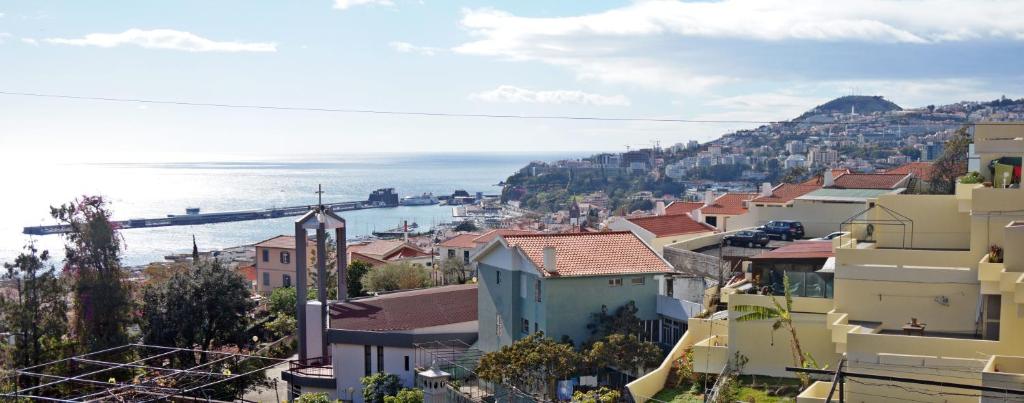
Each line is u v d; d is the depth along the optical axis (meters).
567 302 42.50
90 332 53.75
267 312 76.94
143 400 36.81
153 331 57.00
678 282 44.59
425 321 50.00
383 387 45.47
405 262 87.62
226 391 47.41
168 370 40.16
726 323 37.12
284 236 104.56
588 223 125.94
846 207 60.25
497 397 39.75
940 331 30.59
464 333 49.25
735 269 51.19
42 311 52.56
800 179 114.31
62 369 50.06
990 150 34.38
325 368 51.41
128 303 56.34
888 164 160.00
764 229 61.00
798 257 35.84
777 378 32.78
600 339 41.88
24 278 52.62
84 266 55.69
